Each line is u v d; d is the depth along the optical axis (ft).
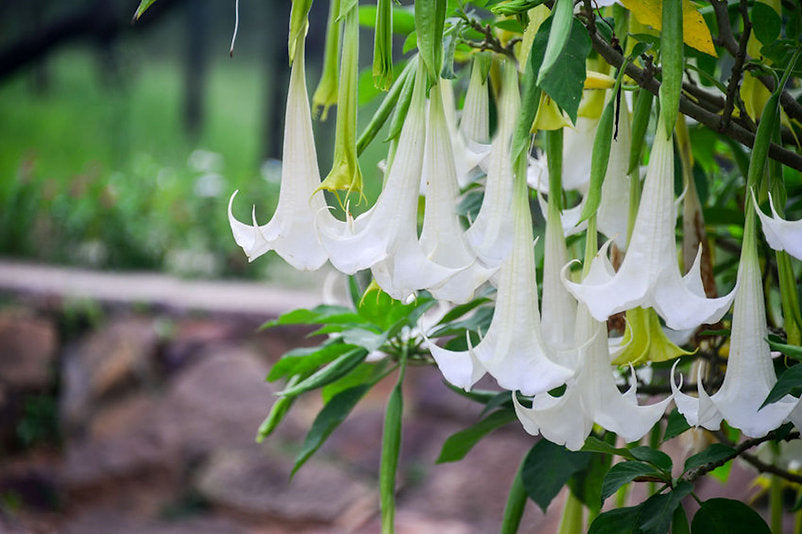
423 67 4.47
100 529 24.11
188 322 29.04
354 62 4.47
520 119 4.47
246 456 26.43
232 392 27.73
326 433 5.89
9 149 54.90
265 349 28.99
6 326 27.45
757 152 4.49
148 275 34.37
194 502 25.93
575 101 4.24
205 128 71.15
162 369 28.40
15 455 26.25
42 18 58.18
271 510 25.16
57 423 26.99
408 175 4.43
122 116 62.90
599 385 4.46
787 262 4.81
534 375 4.33
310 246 4.43
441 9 4.35
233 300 30.30
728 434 6.27
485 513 24.70
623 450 5.01
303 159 4.50
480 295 5.72
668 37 4.29
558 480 5.56
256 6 82.28
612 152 4.99
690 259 5.54
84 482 25.41
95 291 29.40
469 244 4.50
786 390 4.27
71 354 28.07
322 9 39.32
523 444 26.37
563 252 4.63
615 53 4.68
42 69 68.54
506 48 5.20
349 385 6.22
